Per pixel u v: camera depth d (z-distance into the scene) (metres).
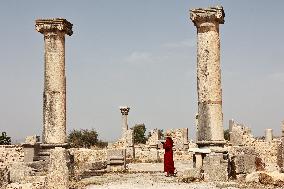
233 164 19.73
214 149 19.08
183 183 17.92
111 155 24.92
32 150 25.58
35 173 19.80
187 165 30.61
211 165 18.81
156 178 20.22
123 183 18.25
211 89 19.89
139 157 38.62
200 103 20.03
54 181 15.63
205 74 20.02
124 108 42.81
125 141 39.66
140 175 22.14
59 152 15.85
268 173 17.47
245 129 37.44
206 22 20.19
